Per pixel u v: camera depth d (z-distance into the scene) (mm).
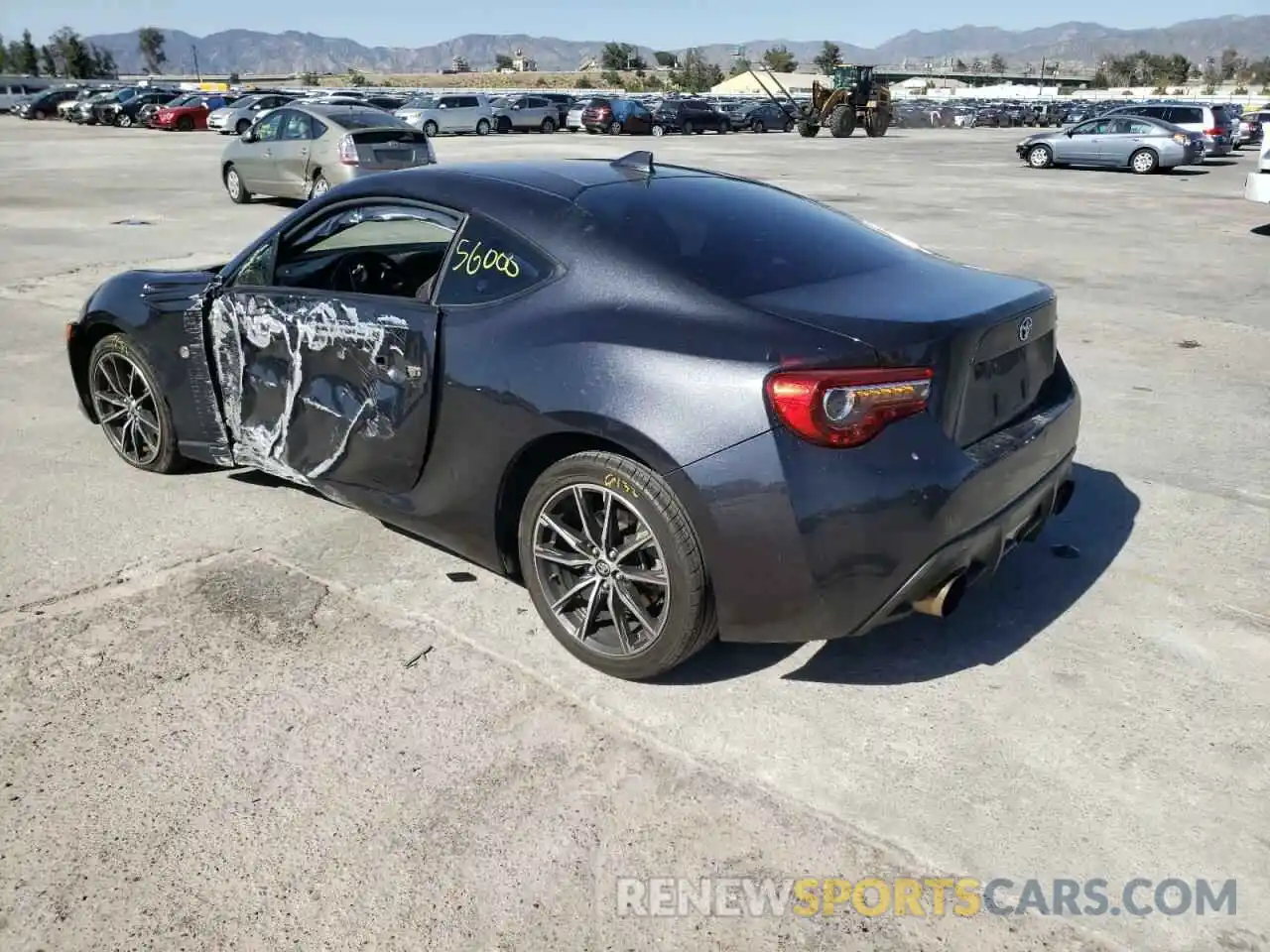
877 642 3395
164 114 40125
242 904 2268
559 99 47750
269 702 2992
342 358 3572
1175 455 5184
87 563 3826
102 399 4758
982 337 2918
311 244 3941
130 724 2879
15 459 4902
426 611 3520
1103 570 3916
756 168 23719
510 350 3064
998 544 3043
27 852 2402
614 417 2818
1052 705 3047
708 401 2719
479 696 3039
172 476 4707
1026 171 24562
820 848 2465
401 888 2322
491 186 3367
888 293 3033
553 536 3180
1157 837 2512
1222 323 8109
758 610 2781
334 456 3707
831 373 2625
